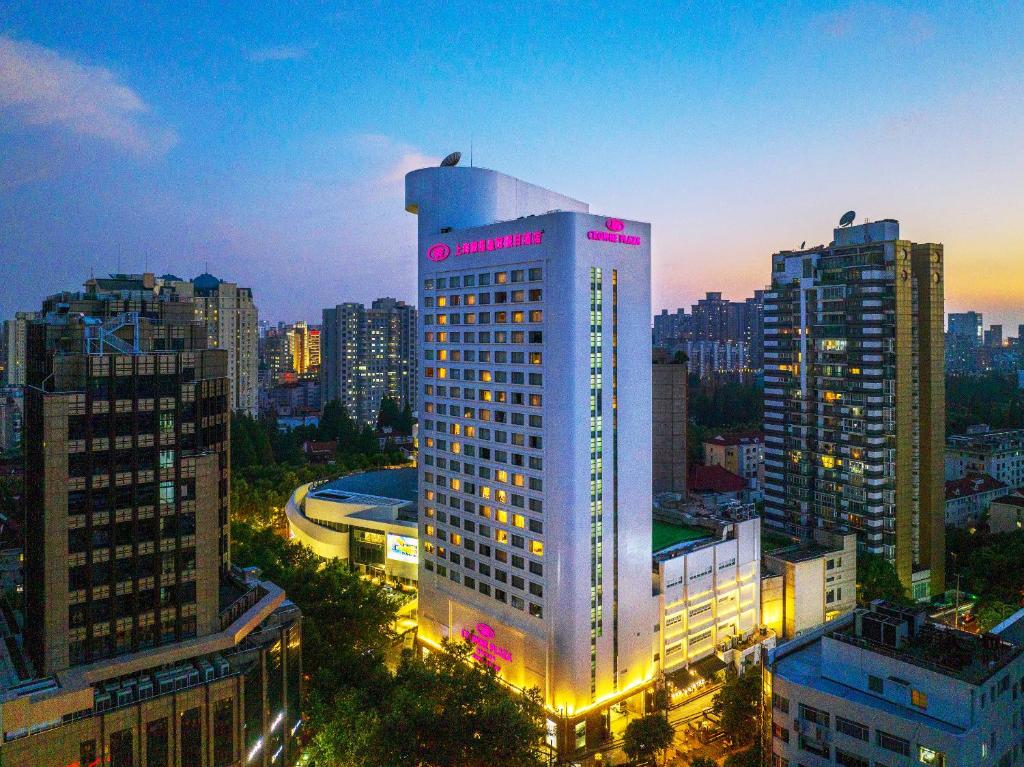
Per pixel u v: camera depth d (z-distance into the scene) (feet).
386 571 483.10
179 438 250.98
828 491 499.51
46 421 225.15
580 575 311.68
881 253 472.03
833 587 430.20
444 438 371.97
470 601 358.02
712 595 379.55
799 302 519.19
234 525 497.46
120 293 323.57
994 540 548.72
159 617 247.50
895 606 234.58
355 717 263.29
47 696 208.74
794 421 523.29
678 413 580.30
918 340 488.02
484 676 279.28
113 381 238.07
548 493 313.32
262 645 264.52
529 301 320.50
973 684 190.19
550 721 313.94
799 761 219.41
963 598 471.21
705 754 307.37
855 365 480.23
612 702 324.19
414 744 241.96
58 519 228.02
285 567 407.64
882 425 472.44
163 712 229.86
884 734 199.21
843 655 219.41
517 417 328.29
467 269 353.72
